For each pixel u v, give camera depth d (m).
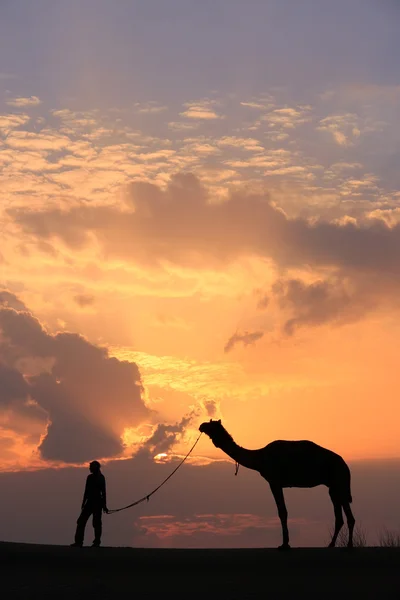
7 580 15.48
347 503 19.95
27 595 14.11
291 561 17.23
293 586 14.53
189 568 16.72
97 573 16.22
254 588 14.44
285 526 19.67
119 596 13.94
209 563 17.22
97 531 21.19
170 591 14.27
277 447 20.48
